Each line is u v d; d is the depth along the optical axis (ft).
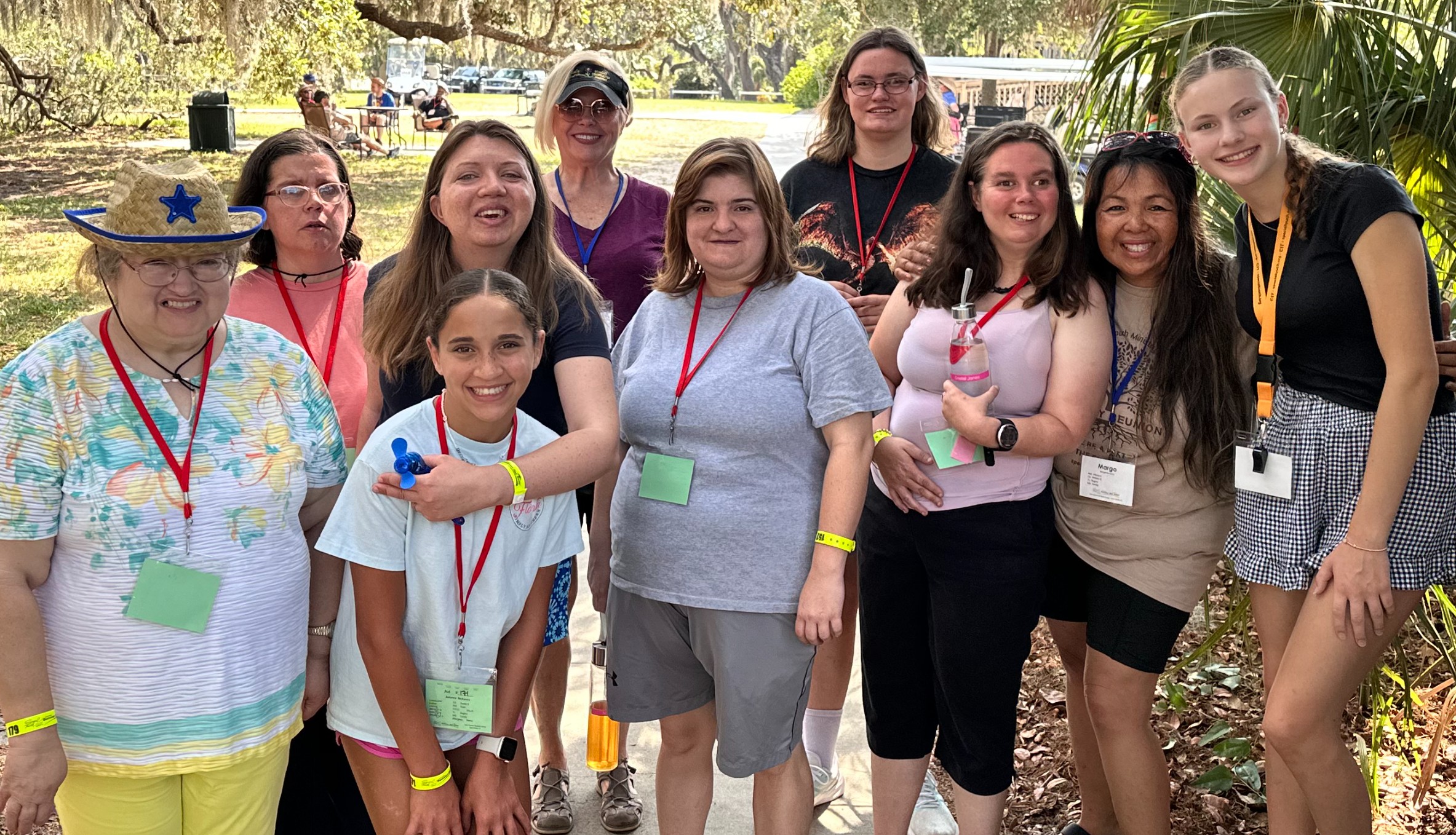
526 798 8.31
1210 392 8.54
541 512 7.49
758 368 8.17
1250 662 12.24
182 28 57.77
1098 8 12.78
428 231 8.47
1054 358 8.63
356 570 7.16
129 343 6.72
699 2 65.05
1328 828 8.29
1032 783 11.35
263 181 9.88
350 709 7.54
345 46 60.29
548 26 63.67
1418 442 7.50
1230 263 8.80
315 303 10.19
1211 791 10.81
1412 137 11.32
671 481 8.18
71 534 6.57
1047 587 9.66
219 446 6.83
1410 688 10.73
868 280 11.56
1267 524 8.30
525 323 7.14
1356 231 7.54
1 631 6.33
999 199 8.43
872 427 8.30
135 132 75.31
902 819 9.66
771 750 8.39
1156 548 8.71
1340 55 10.94
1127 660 8.85
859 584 9.67
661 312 8.75
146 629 6.65
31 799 6.40
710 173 8.12
